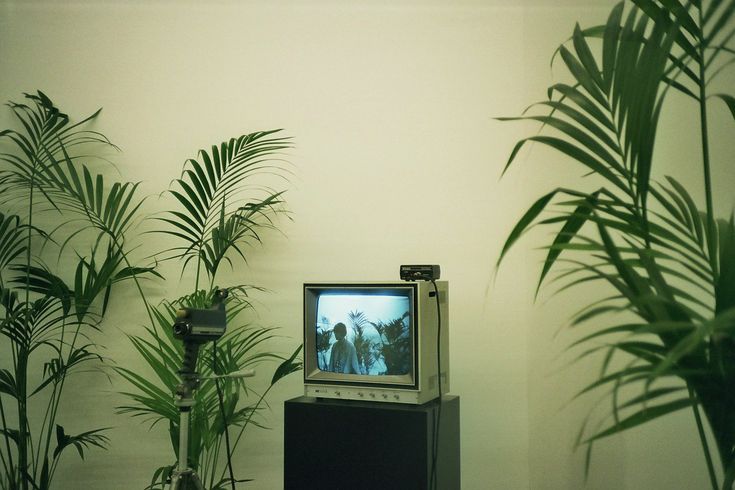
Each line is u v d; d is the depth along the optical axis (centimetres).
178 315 166
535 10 239
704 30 141
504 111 252
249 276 267
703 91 111
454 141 255
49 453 267
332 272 262
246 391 247
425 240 255
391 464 181
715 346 91
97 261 272
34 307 239
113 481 266
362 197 262
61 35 280
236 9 273
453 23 258
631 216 107
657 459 159
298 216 265
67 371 268
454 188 254
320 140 266
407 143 259
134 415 245
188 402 167
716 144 138
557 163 216
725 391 91
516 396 245
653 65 101
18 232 250
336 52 266
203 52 274
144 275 270
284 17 270
